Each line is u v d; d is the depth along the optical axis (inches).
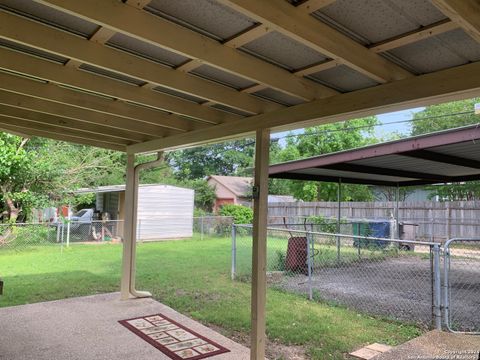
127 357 134.0
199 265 318.3
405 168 282.0
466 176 327.3
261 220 125.7
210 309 196.1
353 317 184.5
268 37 80.3
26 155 405.4
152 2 68.6
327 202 553.9
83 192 486.3
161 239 513.7
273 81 94.0
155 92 120.2
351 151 232.1
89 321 171.3
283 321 177.3
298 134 625.3
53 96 118.9
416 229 424.5
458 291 237.0
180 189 555.5
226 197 874.1
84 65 100.3
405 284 252.4
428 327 170.2
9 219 415.8
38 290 229.1
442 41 77.2
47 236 429.1
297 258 292.8
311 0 65.4
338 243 327.6
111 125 156.6
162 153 195.8
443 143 181.9
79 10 64.6
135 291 211.6
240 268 304.0
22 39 75.9
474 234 426.9
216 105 131.6
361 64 81.0
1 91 126.4
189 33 77.9
